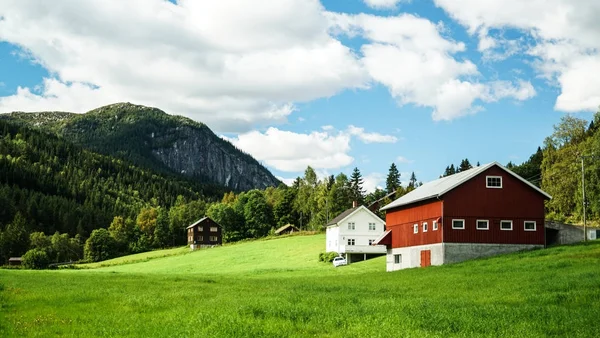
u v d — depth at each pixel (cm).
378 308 2395
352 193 18588
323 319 2133
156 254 16125
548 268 4319
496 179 6444
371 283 4231
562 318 2075
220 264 10200
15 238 17125
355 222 10581
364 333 1836
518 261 5112
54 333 1992
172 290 3516
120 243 19138
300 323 2072
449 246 6269
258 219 19875
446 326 1934
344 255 10250
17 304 2789
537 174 14825
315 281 4738
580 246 5700
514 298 2755
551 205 10981
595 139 10044
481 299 2769
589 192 10012
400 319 2044
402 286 3794
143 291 3450
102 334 1953
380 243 7625
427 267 5819
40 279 4609
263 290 3559
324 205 16900
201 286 3906
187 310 2464
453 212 6331
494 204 6400
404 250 7194
